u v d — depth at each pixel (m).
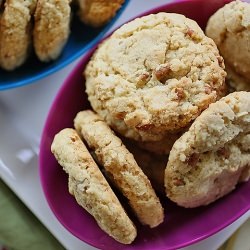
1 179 0.27
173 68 0.23
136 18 0.25
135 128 0.23
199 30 0.24
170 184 0.23
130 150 0.24
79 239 0.25
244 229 0.26
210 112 0.21
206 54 0.23
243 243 0.26
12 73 0.27
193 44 0.23
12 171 0.26
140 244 0.24
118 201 0.22
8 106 0.27
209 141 0.22
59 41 0.25
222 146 0.22
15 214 0.27
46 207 0.26
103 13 0.26
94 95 0.24
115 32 0.24
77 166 0.22
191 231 0.24
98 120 0.23
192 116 0.22
